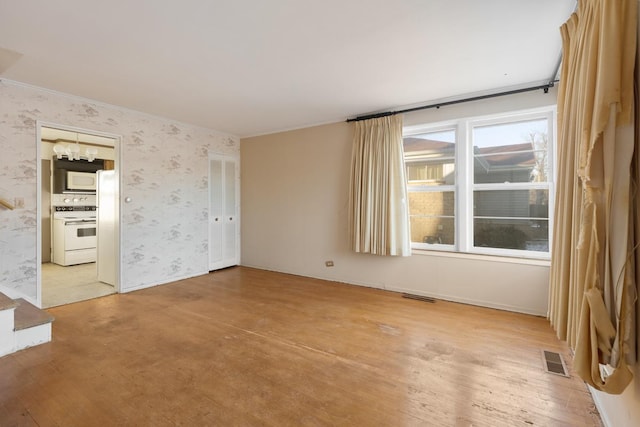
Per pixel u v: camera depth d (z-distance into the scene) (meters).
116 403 1.80
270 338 2.69
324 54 2.58
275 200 5.26
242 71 2.89
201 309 3.41
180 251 4.70
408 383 2.02
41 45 2.40
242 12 2.00
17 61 2.66
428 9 1.98
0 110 3.00
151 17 2.04
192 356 2.36
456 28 2.20
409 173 4.15
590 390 1.92
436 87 3.31
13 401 1.81
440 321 3.06
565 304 1.72
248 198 5.63
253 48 2.47
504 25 2.16
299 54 2.57
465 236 3.73
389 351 2.45
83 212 6.27
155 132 4.34
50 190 5.98
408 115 3.94
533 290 3.23
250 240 5.61
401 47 2.46
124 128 3.99
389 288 4.14
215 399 1.85
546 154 3.34
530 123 3.41
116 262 4.04
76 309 3.39
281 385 1.99
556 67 2.84
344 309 3.41
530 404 1.81
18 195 3.12
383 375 2.11
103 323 3.00
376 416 1.71
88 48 2.45
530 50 2.52
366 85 3.25
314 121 4.65
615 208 1.25
